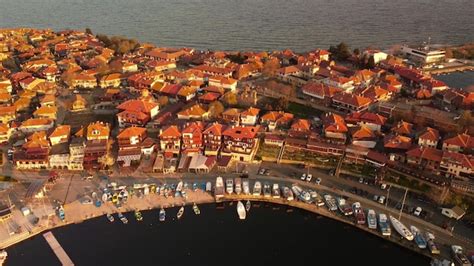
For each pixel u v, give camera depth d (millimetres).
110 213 176250
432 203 178000
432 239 158750
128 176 198375
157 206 180000
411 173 188500
